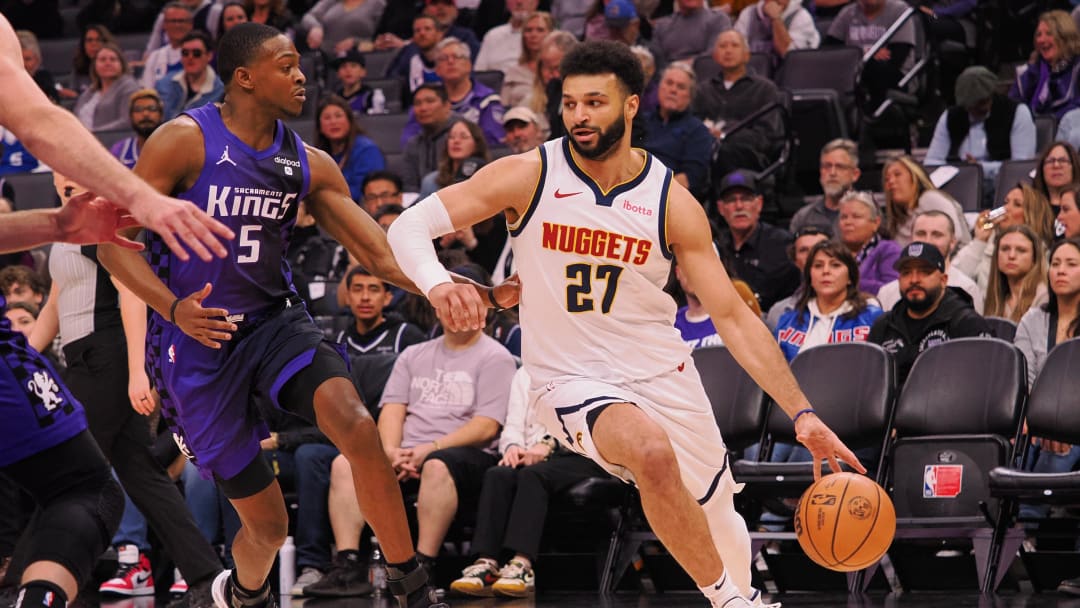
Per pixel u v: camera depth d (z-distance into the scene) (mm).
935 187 15016
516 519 11133
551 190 6391
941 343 11164
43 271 16172
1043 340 11391
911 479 10695
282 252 7000
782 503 11523
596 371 6426
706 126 17469
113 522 5750
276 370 6703
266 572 7344
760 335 6570
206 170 6699
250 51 6703
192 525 9531
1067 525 10922
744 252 14719
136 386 9219
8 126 4625
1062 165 14352
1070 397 10297
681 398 6508
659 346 6473
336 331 14203
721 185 15664
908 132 18656
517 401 11961
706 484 6688
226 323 6391
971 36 20328
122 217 5008
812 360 11555
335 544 12078
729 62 18219
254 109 6789
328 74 22141
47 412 5656
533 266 6465
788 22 20375
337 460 11672
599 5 20328
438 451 11539
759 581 11453
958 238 14359
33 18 25422
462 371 12156
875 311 12352
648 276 6418
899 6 19750
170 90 20672
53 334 10953
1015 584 11352
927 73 19156
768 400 11766
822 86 19156
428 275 6125
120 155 18312
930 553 11375
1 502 10367
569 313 6434
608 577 11375
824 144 18078
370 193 15898
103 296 9648
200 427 6855
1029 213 13719
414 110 18344
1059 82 17797
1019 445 10578
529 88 19906
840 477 6891
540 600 10562
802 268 13469
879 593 10633
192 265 6738
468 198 6359
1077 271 11125
